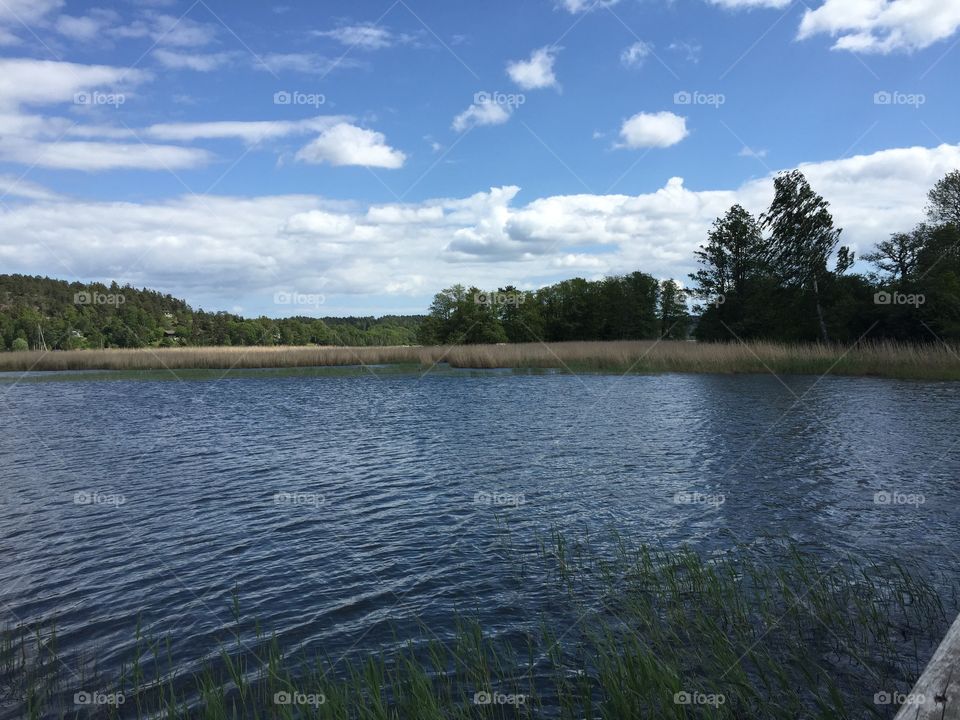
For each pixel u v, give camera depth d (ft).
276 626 19.57
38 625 20.21
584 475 38.04
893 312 133.08
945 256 137.39
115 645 18.69
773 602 19.03
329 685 15.29
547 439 50.78
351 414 69.77
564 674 15.61
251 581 23.32
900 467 37.93
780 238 168.76
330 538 27.78
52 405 85.05
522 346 155.12
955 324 116.06
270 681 15.87
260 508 32.83
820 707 13.16
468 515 30.55
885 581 20.77
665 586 20.79
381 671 16.30
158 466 43.73
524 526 28.53
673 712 12.64
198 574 24.18
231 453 47.96
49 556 26.53
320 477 39.29
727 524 27.94
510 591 21.33
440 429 57.36
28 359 160.76
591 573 22.53
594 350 139.95
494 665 16.29
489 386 101.71
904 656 15.62
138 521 31.14
